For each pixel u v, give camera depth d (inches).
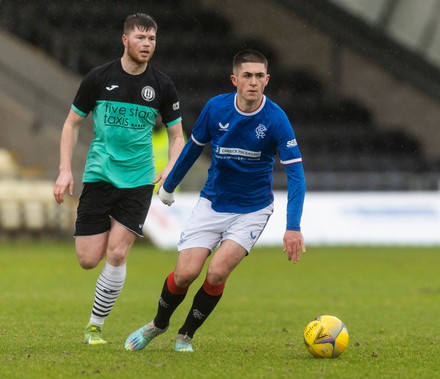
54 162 3147.1
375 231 2652.6
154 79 916.6
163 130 2610.7
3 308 1321.4
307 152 3398.1
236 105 822.5
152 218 2561.5
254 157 830.5
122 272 924.6
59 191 901.8
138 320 1195.9
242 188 839.7
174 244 2529.5
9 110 3159.5
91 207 914.7
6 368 768.9
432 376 760.3
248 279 1849.2
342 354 879.7
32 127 3161.9
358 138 3427.7
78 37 3378.4
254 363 807.7
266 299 1508.4
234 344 963.3
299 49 3535.9
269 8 3565.5
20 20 3312.0
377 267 2096.5
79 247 922.1
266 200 850.8
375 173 3075.8
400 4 3348.9
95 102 915.4
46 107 3189.0
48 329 1086.4
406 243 2642.7
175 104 930.1
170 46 3560.5
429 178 2760.8
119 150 911.0
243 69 800.3
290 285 1739.7
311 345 847.7
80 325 1133.1
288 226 816.9
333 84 3501.5
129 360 813.2
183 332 872.3
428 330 1135.0
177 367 775.1
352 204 2672.2
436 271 2016.5
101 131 909.8
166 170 922.1
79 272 1921.8
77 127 930.1
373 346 959.6
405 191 2768.2
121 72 910.4
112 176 905.5
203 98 3462.1
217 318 1252.5
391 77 3437.5
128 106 906.7
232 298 1521.9
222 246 837.2
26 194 2775.6
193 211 857.5
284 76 3523.6
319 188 2780.5
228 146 829.2
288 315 1294.3
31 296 1492.4
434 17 3348.9
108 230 927.7
